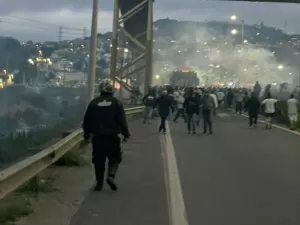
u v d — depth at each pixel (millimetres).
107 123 9664
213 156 16141
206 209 8633
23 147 15055
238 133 25562
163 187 10625
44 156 9406
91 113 9719
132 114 36500
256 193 10109
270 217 8117
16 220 7555
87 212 8242
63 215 8008
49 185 10141
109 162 10023
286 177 12125
